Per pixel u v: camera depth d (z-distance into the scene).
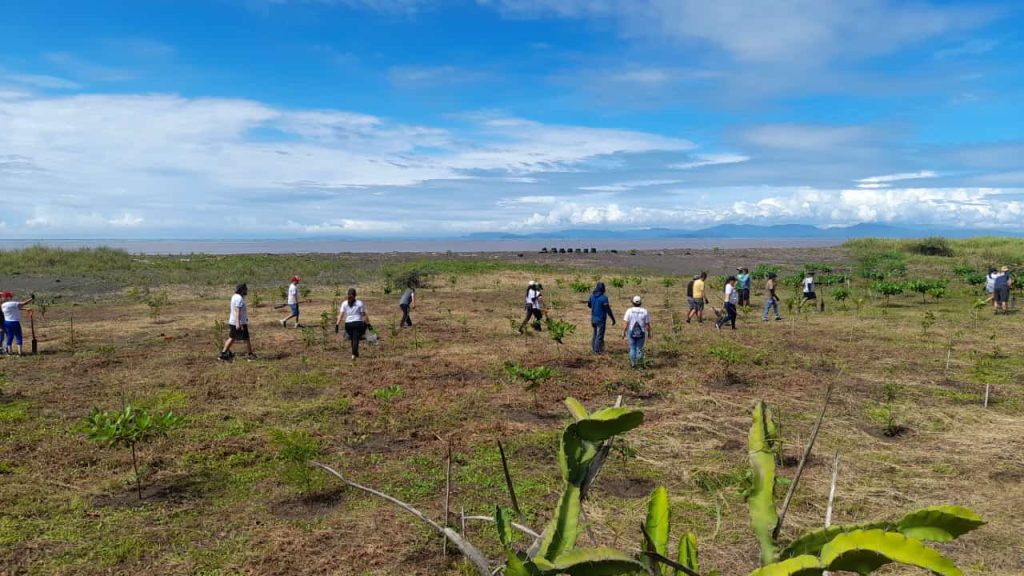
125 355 13.92
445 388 10.91
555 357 13.68
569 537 2.58
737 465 7.28
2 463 7.21
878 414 9.25
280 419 9.07
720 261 55.34
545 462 7.46
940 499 6.36
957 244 55.34
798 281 29.22
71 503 6.20
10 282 32.38
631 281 33.91
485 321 19.80
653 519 2.93
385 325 18.73
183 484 6.74
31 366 12.71
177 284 32.72
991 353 13.93
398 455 7.64
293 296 18.34
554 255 68.56
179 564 5.08
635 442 8.09
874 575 4.99
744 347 14.81
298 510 6.13
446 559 5.18
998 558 5.21
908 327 18.03
